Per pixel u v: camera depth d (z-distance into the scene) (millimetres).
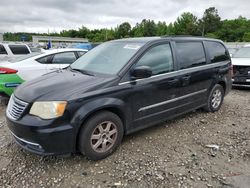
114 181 3191
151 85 4098
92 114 3502
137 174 3328
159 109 4336
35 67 6746
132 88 3848
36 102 3270
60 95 3305
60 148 3273
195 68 4984
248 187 3080
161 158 3723
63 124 3236
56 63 7207
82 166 3508
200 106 5359
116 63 4055
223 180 3219
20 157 3754
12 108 3537
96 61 4422
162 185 3117
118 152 3873
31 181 3201
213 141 4305
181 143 4211
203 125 5020
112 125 3713
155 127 4855
